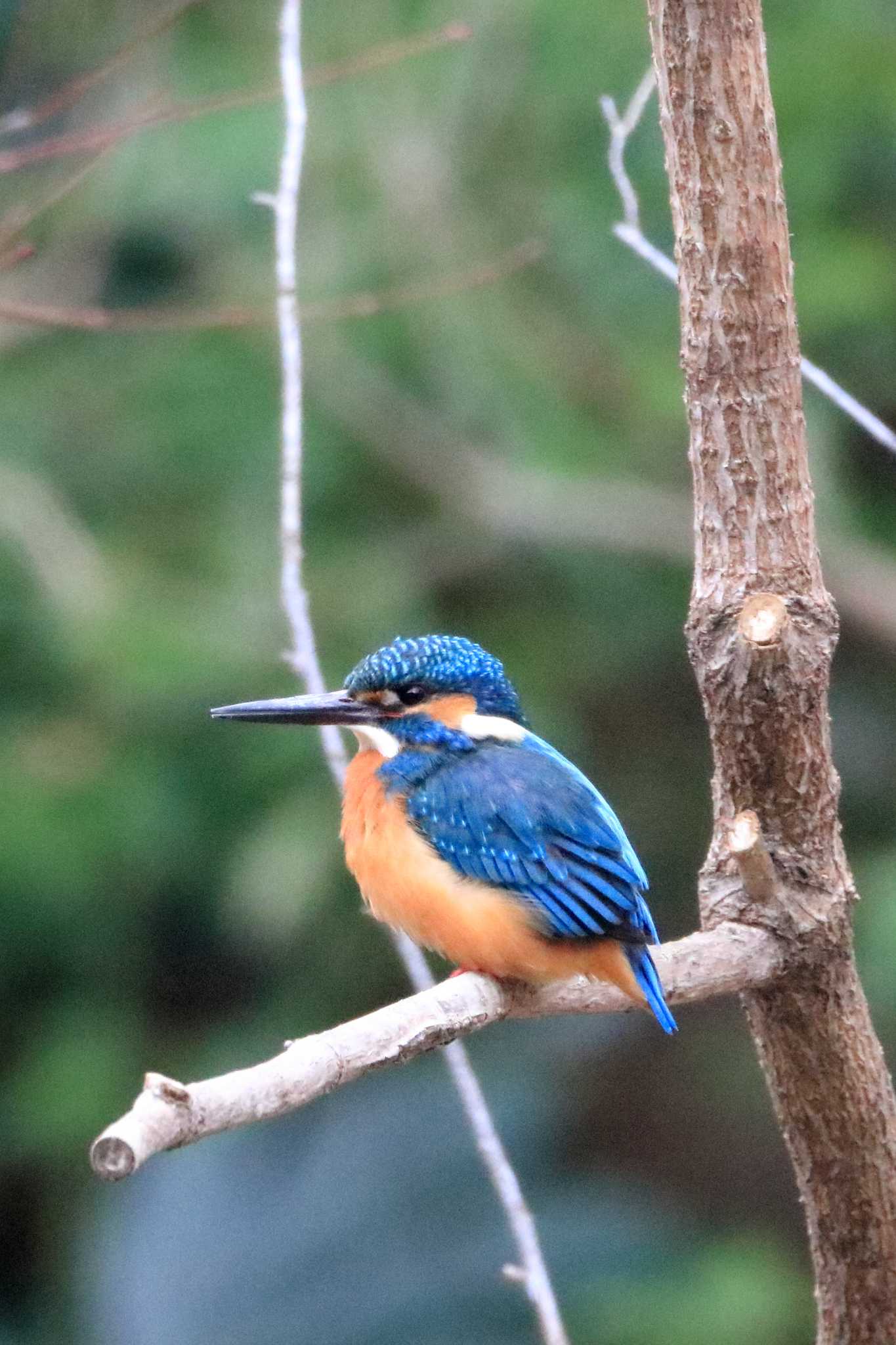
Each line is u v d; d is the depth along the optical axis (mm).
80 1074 12641
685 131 5941
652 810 14055
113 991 13141
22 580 12242
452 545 13227
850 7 12398
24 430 12805
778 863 6230
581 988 6832
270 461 12664
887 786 13953
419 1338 11656
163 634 11766
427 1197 12344
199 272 12773
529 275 12734
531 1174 12688
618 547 13242
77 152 11508
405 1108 12859
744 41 5867
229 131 12055
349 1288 11945
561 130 12555
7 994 13102
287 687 11758
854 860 13547
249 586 12273
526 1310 11812
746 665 6004
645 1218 12531
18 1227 14109
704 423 6113
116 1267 12133
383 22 12266
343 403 12828
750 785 6207
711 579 6152
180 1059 13102
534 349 12781
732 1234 14297
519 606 13484
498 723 7695
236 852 12273
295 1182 12531
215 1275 11984
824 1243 6633
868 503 13867
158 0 11875
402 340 12625
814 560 6156
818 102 12133
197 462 12797
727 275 5973
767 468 6062
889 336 12594
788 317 6043
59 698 12484
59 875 11906
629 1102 15164
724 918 6344
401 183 12531
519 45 12375
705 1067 15031
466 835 7105
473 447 13242
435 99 12461
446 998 5723
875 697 14234
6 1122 12602
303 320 11688
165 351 12688
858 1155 6434
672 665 13930
